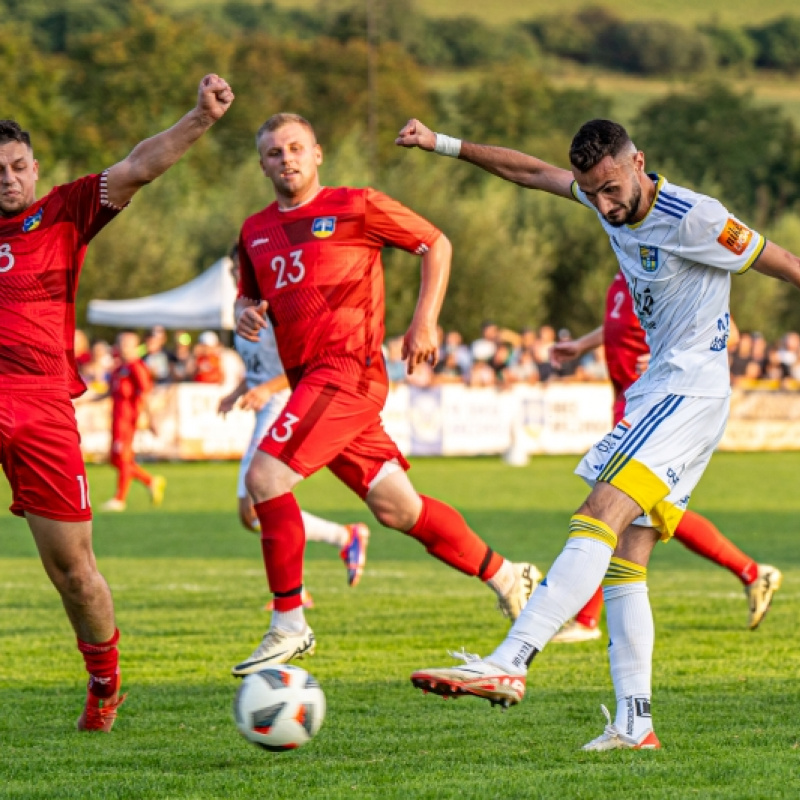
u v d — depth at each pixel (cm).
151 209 13425
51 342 1681
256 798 1344
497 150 1872
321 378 1994
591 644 2456
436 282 2055
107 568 3716
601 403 9081
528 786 1356
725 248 1584
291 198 2053
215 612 2872
